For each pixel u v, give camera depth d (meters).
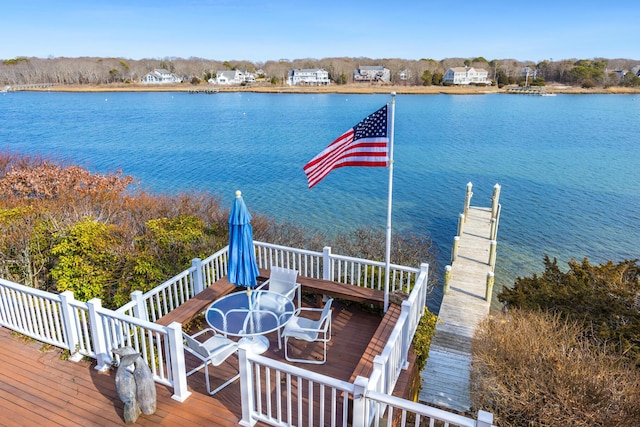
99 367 6.09
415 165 37.06
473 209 22.86
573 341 9.51
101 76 138.12
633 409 7.54
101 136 48.53
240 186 30.03
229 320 6.51
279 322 6.41
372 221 23.89
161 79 144.38
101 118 64.94
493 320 10.88
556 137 48.88
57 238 10.20
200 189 28.27
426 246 19.98
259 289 8.25
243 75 150.88
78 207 14.70
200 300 7.42
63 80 134.50
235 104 89.38
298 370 4.56
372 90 122.19
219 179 31.64
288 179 32.06
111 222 14.96
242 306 6.94
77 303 6.13
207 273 8.47
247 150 42.34
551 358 8.70
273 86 139.88
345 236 20.67
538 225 23.28
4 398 5.54
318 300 8.26
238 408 5.39
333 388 4.48
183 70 151.50
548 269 14.88
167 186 28.95
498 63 147.62
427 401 9.09
